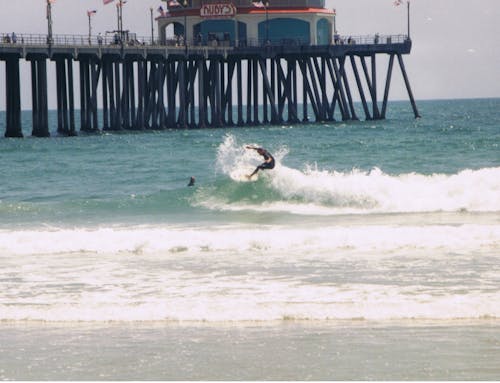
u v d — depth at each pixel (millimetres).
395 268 78250
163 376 51312
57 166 195750
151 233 96875
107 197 144375
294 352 54969
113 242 92500
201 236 94875
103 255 87688
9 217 119562
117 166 193375
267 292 69750
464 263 79812
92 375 51562
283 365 52781
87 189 156125
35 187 160500
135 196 136000
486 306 63656
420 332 58375
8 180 172000
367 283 72312
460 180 123125
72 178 173250
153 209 125188
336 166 178375
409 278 73938
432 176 131625
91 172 182625
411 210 118125
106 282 74688
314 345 56188
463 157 184875
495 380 49875
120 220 116062
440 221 108000
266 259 83875
